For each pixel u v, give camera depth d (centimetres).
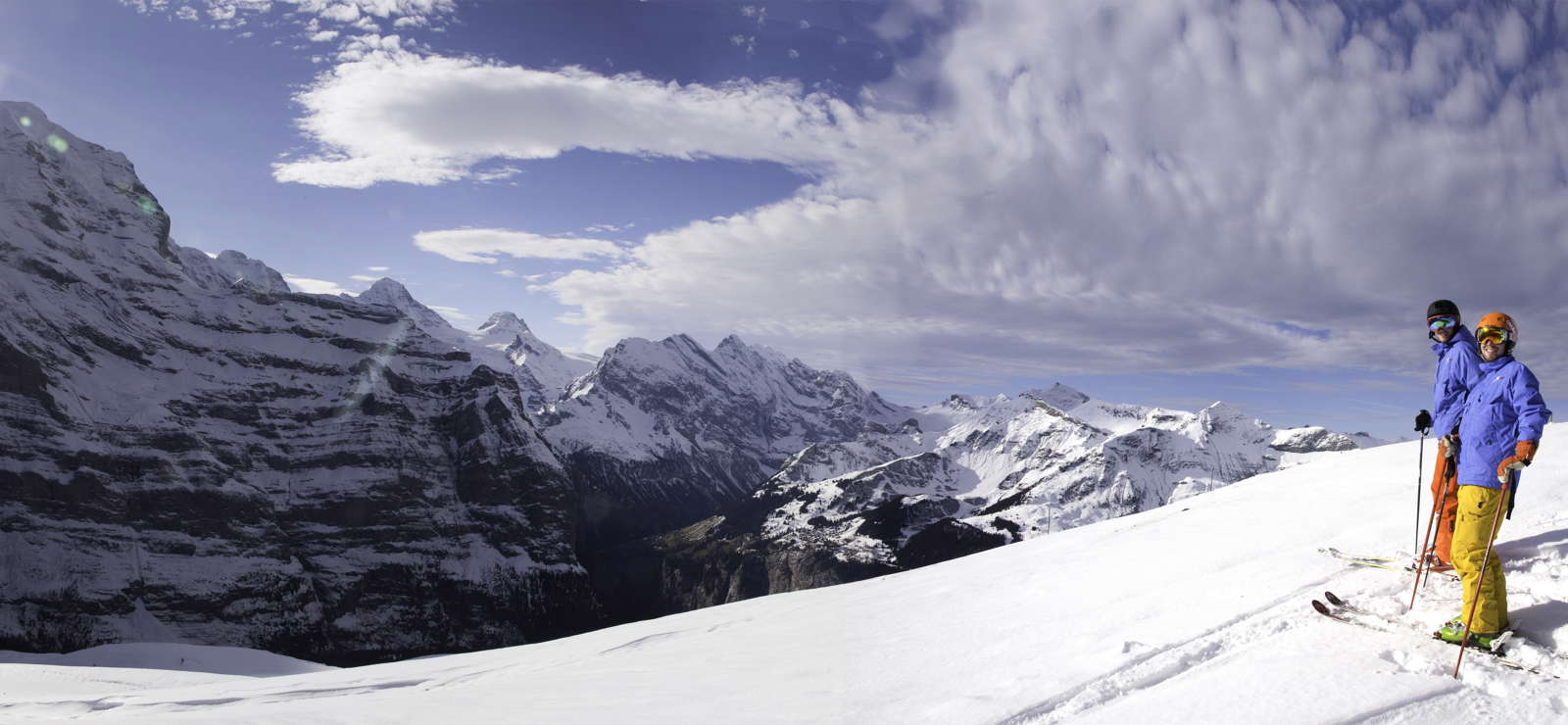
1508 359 591
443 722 744
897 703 584
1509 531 812
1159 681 545
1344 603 643
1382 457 1469
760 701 648
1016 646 701
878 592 1330
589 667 1144
